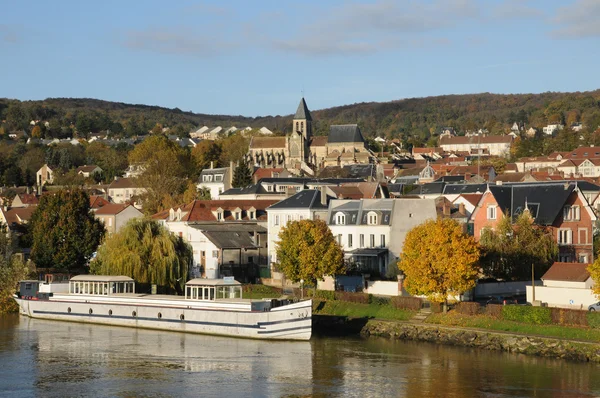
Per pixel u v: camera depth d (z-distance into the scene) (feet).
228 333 360.07
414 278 358.23
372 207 462.60
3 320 416.87
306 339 346.74
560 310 324.19
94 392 270.26
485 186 597.11
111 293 405.39
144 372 295.69
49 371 297.74
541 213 441.27
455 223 364.58
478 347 329.93
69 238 498.28
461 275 350.84
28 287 434.71
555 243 421.59
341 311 391.04
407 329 351.87
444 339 339.77
